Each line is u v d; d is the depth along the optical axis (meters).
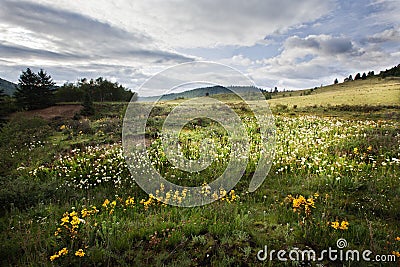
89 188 7.12
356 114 21.69
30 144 13.88
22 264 3.34
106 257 3.42
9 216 5.16
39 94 35.41
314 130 12.13
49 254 3.60
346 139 9.66
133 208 5.28
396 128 10.84
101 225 4.27
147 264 3.27
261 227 4.22
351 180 5.98
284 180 6.65
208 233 3.99
